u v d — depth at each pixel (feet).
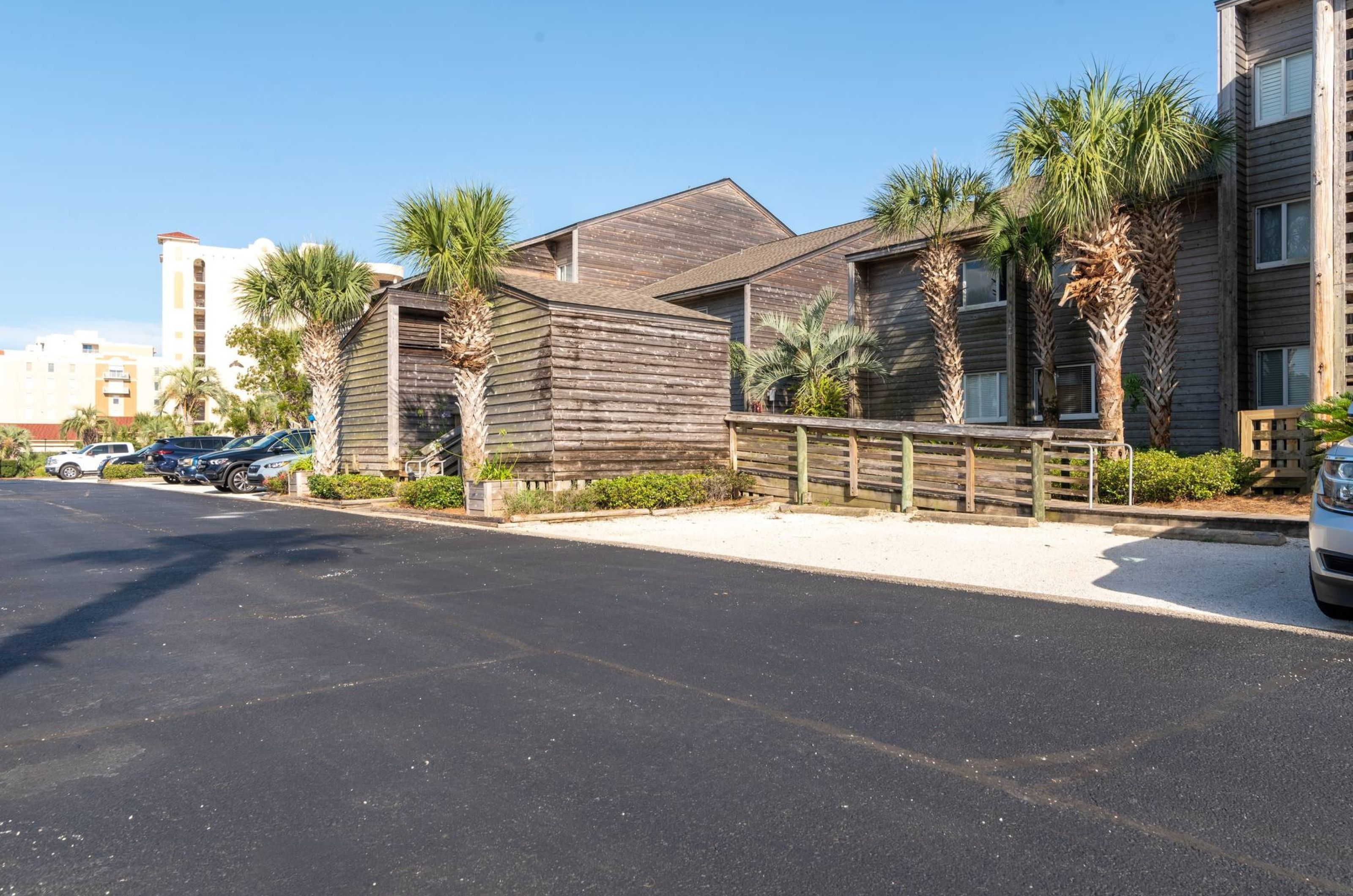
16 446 212.02
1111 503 40.96
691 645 18.47
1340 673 15.43
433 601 23.99
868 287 74.90
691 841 9.71
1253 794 10.62
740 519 46.78
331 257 66.23
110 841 9.95
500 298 55.62
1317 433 35.94
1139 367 58.03
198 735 13.47
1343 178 37.55
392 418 66.39
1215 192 52.90
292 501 64.44
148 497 71.82
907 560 30.50
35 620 22.16
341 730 13.60
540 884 8.84
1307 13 49.98
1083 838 9.63
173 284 260.42
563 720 13.87
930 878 8.82
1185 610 21.07
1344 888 8.52
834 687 15.33
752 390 69.97
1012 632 19.11
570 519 46.14
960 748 12.31
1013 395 62.39
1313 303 38.01
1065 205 43.21
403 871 9.18
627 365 54.08
